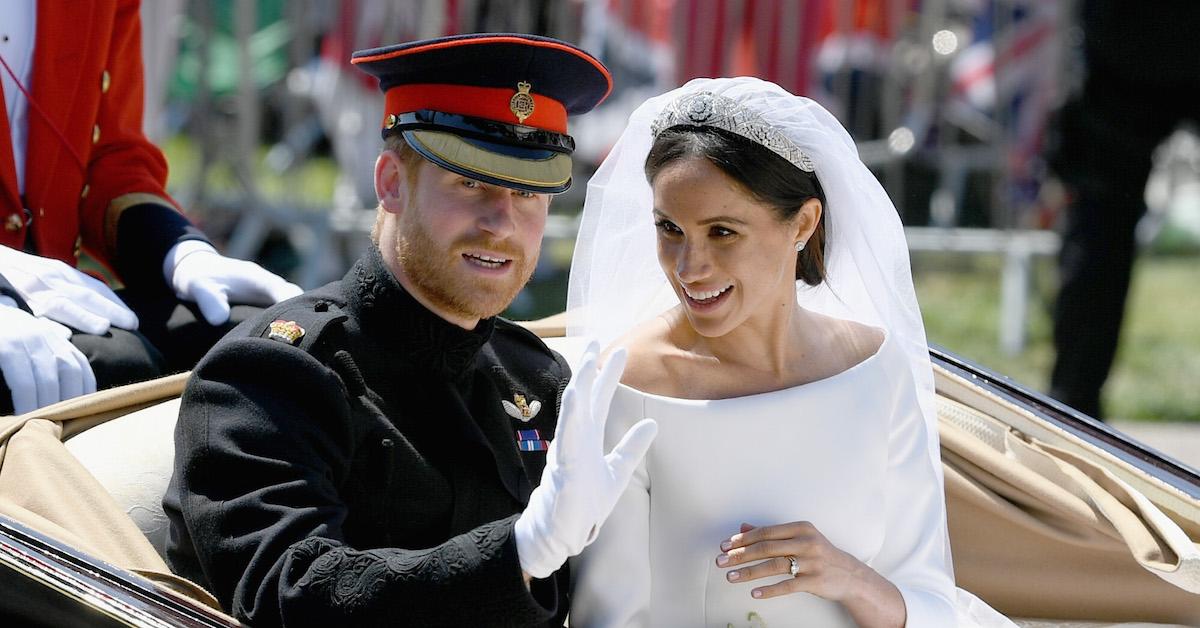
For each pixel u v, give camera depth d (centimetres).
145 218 1300
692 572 966
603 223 1025
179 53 2864
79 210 1330
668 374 983
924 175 3183
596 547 960
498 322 1074
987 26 3036
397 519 927
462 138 930
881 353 1014
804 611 961
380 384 941
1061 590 1213
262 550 836
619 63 2923
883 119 2988
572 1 2853
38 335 1080
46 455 974
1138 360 3023
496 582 800
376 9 2767
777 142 917
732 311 941
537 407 1039
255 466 865
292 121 2977
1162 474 1203
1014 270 3003
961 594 1094
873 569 974
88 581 861
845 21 2883
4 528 900
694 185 910
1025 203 2997
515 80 944
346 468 906
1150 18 2044
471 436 954
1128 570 1205
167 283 1270
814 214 963
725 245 923
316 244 2934
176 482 918
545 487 802
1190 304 3481
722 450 959
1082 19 2145
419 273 936
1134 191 2152
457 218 926
